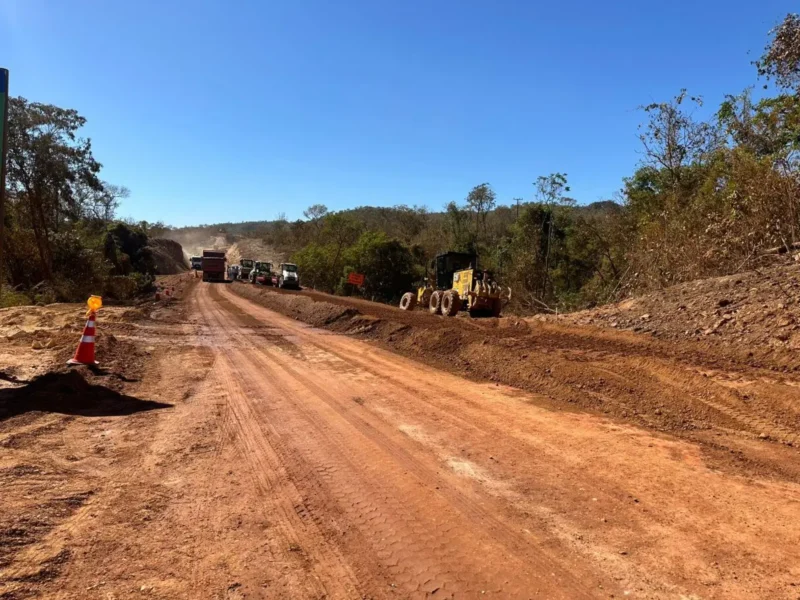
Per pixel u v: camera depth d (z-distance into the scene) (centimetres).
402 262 4984
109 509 371
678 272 1543
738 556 308
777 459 473
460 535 340
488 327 1435
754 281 1147
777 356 815
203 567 299
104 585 277
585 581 286
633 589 277
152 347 1173
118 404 675
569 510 373
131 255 6762
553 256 3428
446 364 985
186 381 823
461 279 2044
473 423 589
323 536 339
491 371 885
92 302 855
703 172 2064
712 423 582
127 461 473
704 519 356
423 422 595
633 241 2225
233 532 343
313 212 9169
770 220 1355
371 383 806
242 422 599
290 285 4588
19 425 554
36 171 2745
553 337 1148
